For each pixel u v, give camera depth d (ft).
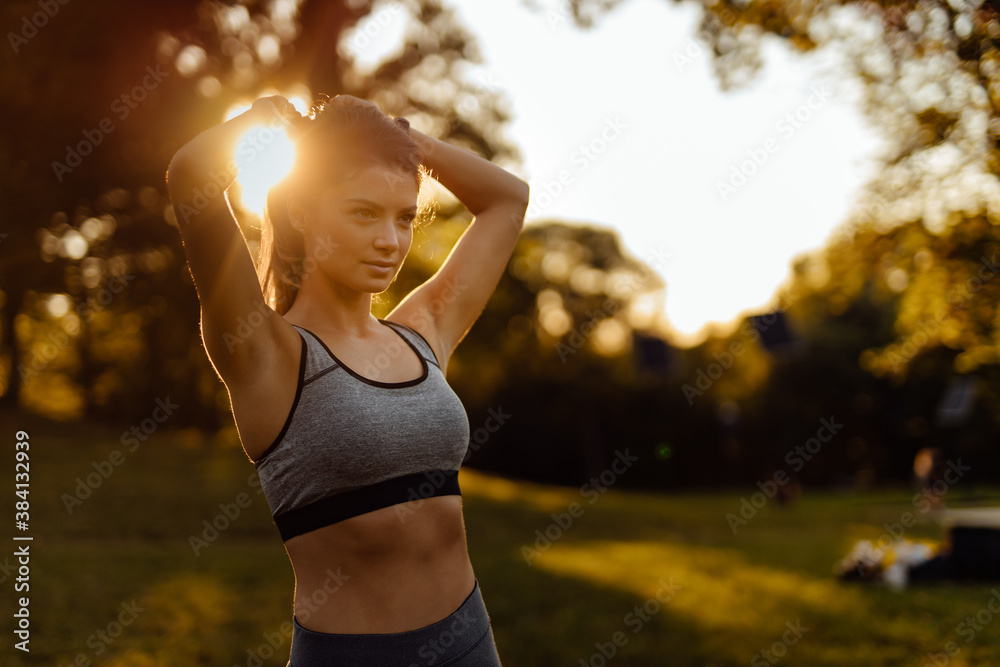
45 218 43.11
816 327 136.46
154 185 46.44
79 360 82.58
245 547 36.65
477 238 6.72
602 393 132.67
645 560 39.01
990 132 16.26
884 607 25.72
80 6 40.19
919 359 24.41
